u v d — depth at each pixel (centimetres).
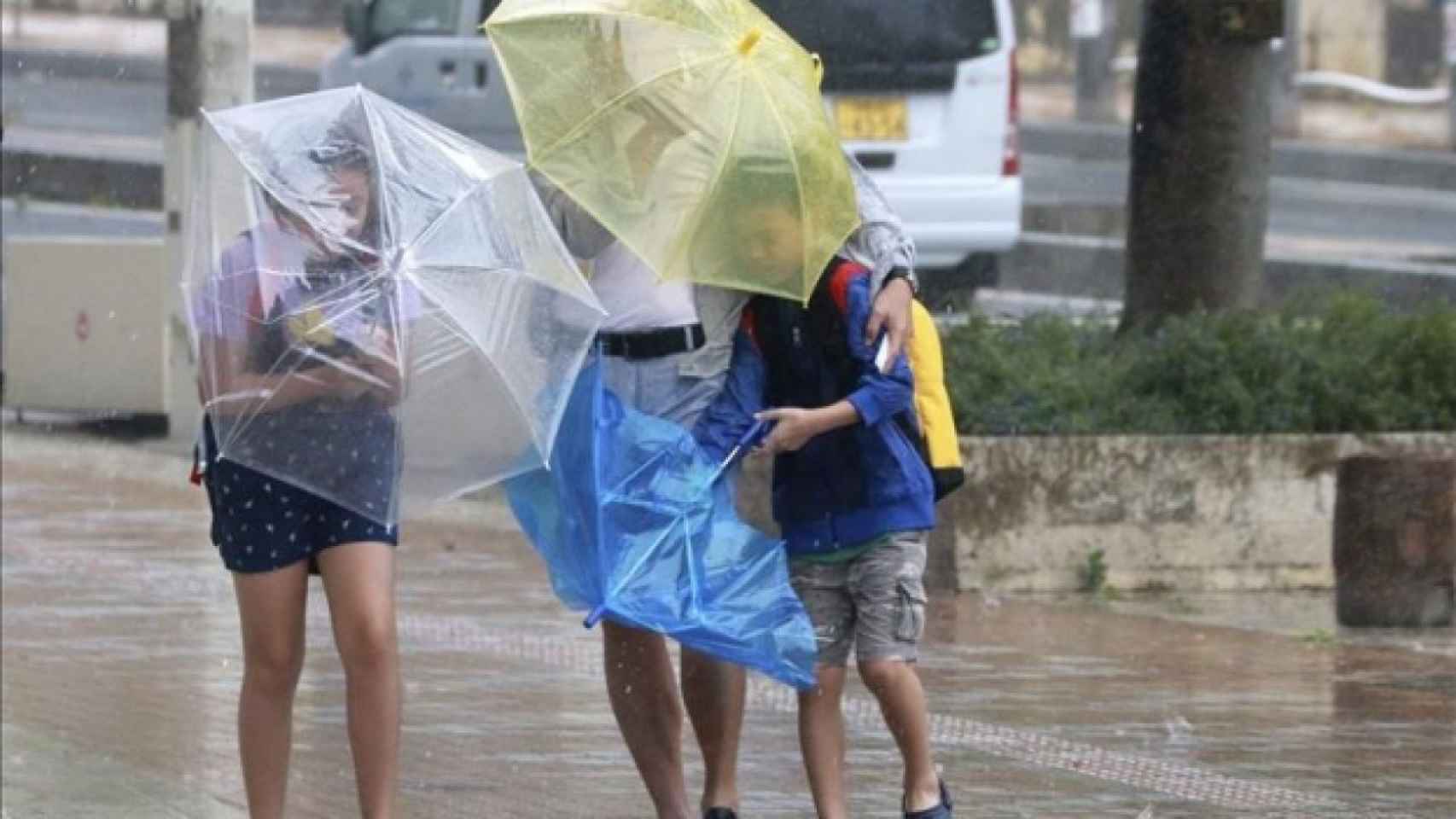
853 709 2139
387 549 1495
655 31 1509
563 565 1553
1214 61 3134
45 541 3112
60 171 6681
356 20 4584
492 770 1909
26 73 8169
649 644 1639
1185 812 1758
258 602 1494
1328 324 2997
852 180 1538
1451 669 2312
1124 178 6750
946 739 2000
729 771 1670
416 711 2131
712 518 1560
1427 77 8756
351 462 1445
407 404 1457
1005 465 2716
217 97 3928
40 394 4303
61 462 3862
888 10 4181
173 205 4056
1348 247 5878
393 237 1438
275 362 1427
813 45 4172
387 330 1432
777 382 1605
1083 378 2856
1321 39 8981
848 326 1567
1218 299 3152
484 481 1494
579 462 1540
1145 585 2747
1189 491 2753
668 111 1495
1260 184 3169
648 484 1552
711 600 1549
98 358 4256
